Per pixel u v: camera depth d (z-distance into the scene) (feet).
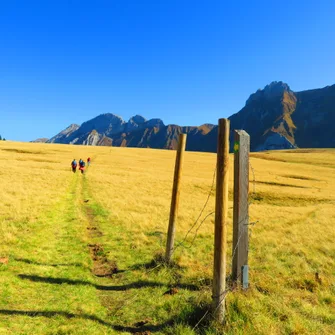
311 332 17.65
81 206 64.90
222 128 18.98
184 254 33.91
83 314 19.49
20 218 44.09
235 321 18.16
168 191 102.06
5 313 18.33
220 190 18.84
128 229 45.55
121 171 156.04
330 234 50.55
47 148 289.94
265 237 46.21
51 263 28.96
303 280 27.12
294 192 137.18
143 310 20.88
